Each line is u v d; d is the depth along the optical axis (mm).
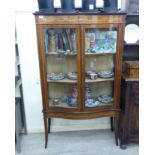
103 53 2014
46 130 2209
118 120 2191
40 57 1955
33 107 2465
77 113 2105
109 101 2184
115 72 2047
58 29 1913
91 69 2145
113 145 2275
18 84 2229
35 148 2242
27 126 2527
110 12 1825
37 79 2359
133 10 2080
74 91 2148
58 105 2148
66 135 2488
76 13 1799
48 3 1825
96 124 2592
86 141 2361
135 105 2061
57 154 2139
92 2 1877
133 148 2219
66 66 2117
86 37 1935
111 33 1942
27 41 2217
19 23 2154
